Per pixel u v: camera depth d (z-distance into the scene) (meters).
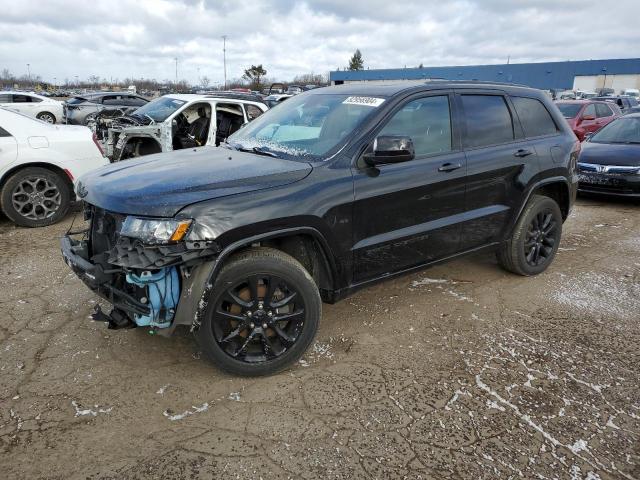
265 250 2.94
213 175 2.93
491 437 2.58
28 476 2.26
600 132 9.37
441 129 3.80
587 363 3.28
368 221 3.30
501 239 4.36
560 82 54.56
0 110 5.99
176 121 8.37
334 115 3.62
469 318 3.89
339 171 3.17
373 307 4.06
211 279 2.69
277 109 4.33
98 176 3.21
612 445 2.54
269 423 2.65
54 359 3.18
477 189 3.96
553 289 4.50
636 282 4.71
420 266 3.77
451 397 2.89
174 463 2.36
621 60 51.62
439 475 2.32
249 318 2.92
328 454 2.44
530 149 4.37
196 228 2.60
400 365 3.22
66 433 2.54
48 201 6.13
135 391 2.88
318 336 3.57
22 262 4.85
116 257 2.61
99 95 21.58
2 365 3.10
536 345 3.50
